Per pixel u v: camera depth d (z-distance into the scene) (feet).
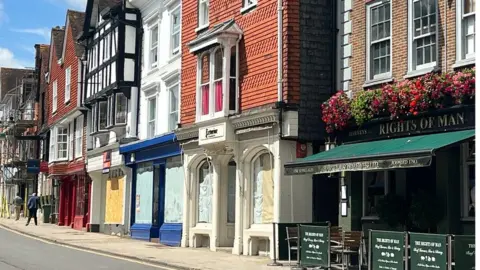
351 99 56.44
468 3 47.93
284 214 60.18
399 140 49.60
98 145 110.32
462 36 47.91
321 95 60.95
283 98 60.34
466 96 45.44
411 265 40.68
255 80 64.95
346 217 57.00
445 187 48.37
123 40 97.25
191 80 76.84
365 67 56.65
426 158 41.37
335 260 54.29
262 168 65.26
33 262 59.41
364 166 46.39
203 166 77.30
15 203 163.12
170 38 86.12
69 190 132.77
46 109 152.97
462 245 39.04
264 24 64.13
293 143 60.59
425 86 47.83
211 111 69.92
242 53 67.51
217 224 71.41
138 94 96.58
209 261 59.52
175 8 84.69
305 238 50.98
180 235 79.20
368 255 45.47
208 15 75.05
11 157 183.42
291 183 60.59
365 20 57.16
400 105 50.11
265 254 63.93
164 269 55.42
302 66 60.64
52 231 110.83
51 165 135.33
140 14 97.96
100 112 107.96
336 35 60.90
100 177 112.68
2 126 187.52
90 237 96.02
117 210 101.86
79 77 121.80
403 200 52.01
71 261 61.16
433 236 39.34
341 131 57.67
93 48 113.80
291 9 60.95
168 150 83.56
